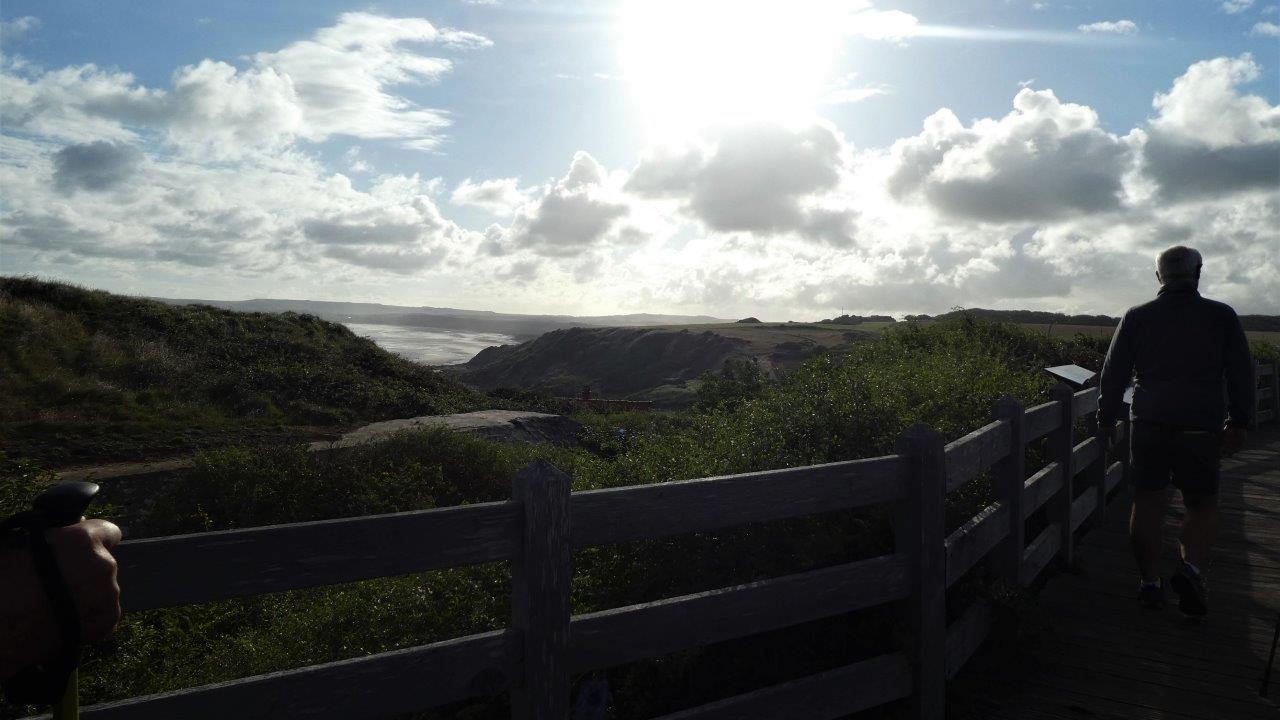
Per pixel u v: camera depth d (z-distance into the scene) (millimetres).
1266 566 6355
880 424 5367
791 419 5586
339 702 1984
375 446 12969
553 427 18922
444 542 2154
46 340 18469
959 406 6164
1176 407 4828
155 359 19203
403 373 24641
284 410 18375
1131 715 3834
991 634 4508
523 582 2314
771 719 3033
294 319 26391
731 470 5336
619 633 2576
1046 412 5492
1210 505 4922
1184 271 4930
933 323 12375
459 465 12531
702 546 4512
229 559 1821
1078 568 6016
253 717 1864
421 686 2111
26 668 926
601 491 2518
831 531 4379
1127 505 8086
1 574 870
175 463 12938
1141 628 4941
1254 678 4238
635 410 28891
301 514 10859
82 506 938
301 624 5297
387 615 4812
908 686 3555
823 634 4098
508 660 2275
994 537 4438
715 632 2840
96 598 924
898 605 3670
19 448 13258
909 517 3572
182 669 5480
